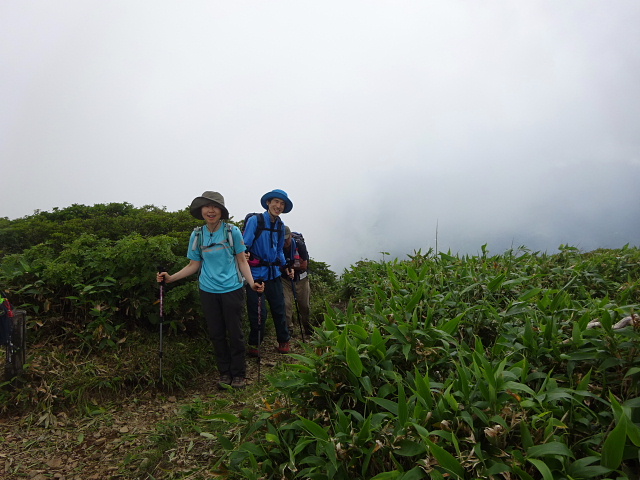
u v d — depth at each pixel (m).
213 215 4.39
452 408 2.14
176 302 5.13
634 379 2.21
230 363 4.60
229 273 4.45
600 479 1.84
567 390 2.14
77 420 3.89
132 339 4.99
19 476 3.13
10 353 4.01
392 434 2.18
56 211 9.35
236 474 2.60
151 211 8.93
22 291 4.95
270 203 5.31
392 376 2.59
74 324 4.89
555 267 5.30
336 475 2.20
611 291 4.48
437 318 3.49
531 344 2.66
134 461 3.25
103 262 5.18
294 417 2.72
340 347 2.76
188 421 3.65
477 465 1.91
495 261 5.44
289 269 6.05
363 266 8.05
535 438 1.97
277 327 5.61
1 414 3.85
